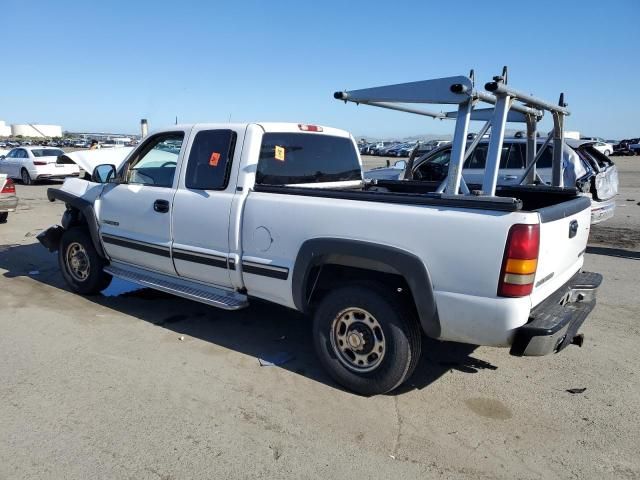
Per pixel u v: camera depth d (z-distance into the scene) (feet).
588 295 13.08
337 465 9.76
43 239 20.59
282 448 10.25
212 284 15.26
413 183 18.28
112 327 16.35
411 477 9.46
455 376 13.39
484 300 10.48
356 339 12.18
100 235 18.07
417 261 11.02
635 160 131.95
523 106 14.03
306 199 12.78
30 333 15.75
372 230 11.60
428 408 11.82
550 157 29.07
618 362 14.25
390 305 11.59
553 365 14.07
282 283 13.29
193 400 11.98
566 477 9.51
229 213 14.07
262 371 13.52
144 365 13.71
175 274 16.19
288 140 15.31
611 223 38.14
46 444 10.22
